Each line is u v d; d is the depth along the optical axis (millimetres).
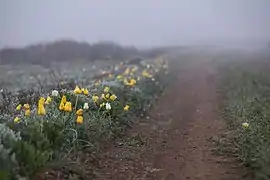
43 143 7023
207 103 15406
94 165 7902
